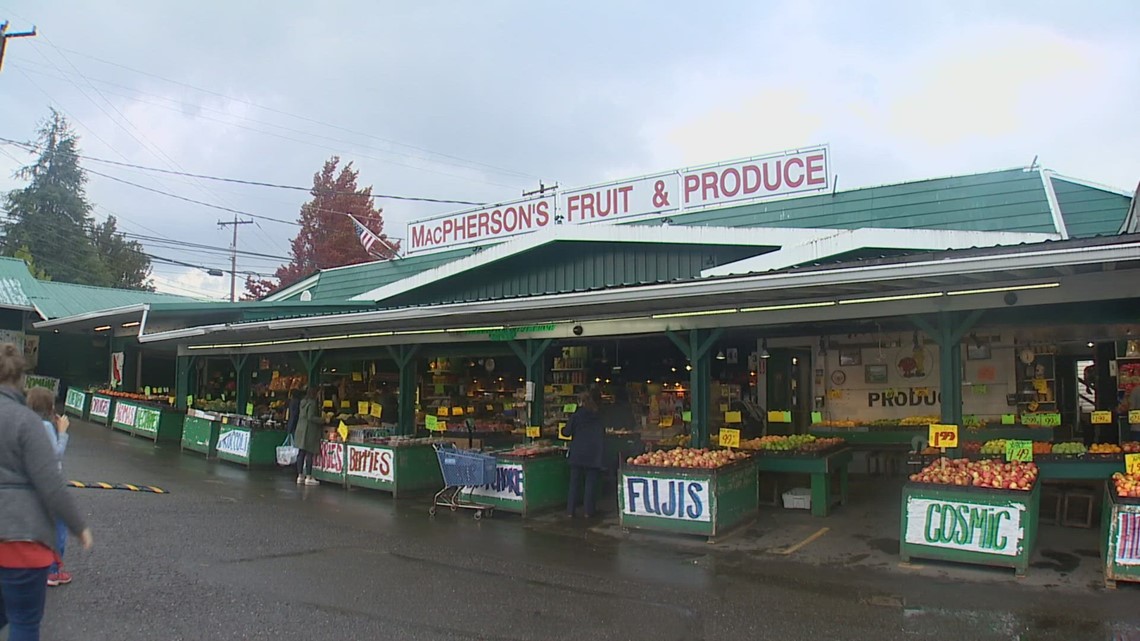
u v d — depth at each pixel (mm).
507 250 14977
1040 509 9234
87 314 20938
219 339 15641
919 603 5941
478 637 5223
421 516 9602
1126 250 5438
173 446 16844
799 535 8375
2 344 3891
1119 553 6203
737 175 13164
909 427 12086
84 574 6473
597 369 15008
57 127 50812
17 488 3627
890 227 11664
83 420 21500
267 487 11812
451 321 11141
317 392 13039
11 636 3617
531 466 9664
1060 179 10969
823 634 5301
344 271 19531
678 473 8297
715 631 5375
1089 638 5156
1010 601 5941
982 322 10375
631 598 6137
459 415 15422
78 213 50250
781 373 13883
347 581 6551
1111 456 8180
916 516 7070
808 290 7418
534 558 7461
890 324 12328
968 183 11234
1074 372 12445
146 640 5000
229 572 6727
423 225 17578
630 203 14281
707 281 7551
